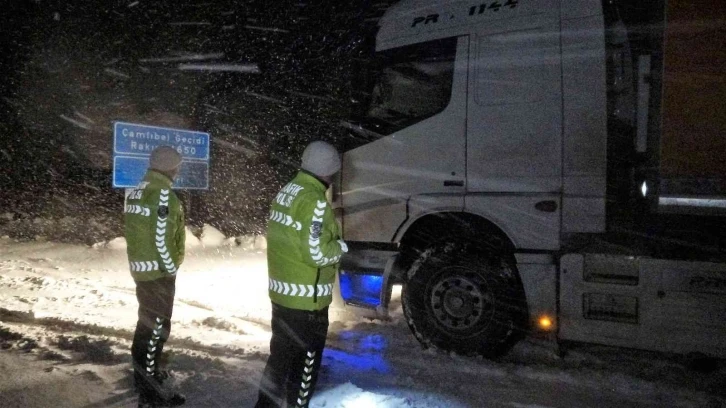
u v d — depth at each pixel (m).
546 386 5.48
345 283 6.67
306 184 3.83
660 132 5.17
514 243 5.89
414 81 6.37
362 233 6.52
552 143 5.77
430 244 6.38
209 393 4.89
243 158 18.11
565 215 5.71
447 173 6.16
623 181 5.86
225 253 12.61
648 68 5.79
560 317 5.74
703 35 5.00
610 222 5.69
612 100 5.81
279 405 3.93
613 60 5.89
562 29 5.77
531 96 5.85
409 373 5.68
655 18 5.43
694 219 5.36
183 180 11.75
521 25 5.92
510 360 6.26
